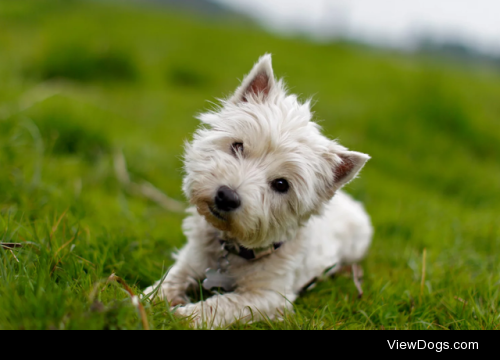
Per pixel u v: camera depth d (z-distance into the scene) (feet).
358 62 10.59
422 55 17.58
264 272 1.99
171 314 1.65
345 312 2.02
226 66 8.18
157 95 5.98
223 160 1.84
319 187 1.99
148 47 7.78
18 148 2.82
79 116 3.40
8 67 4.89
